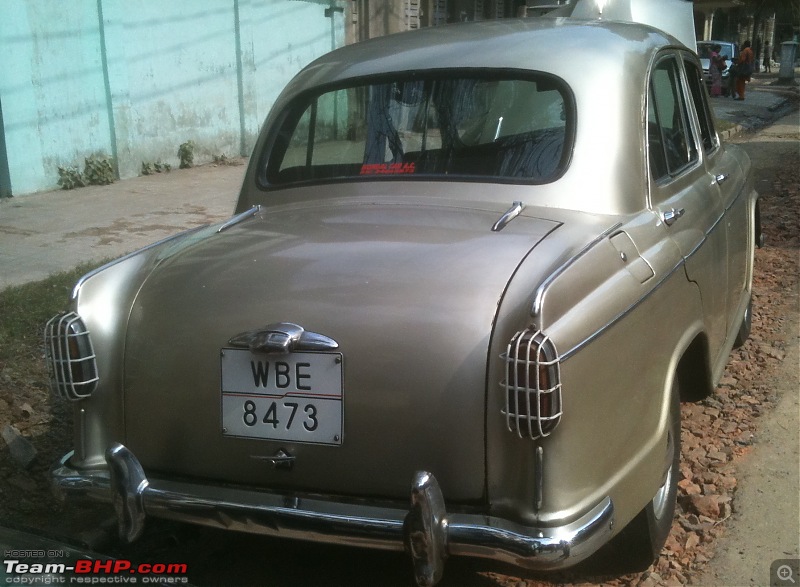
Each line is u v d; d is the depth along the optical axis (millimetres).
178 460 2654
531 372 2219
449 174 3158
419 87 3361
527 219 2861
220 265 2773
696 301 3309
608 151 3068
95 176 10742
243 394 2535
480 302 2414
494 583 3008
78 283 2768
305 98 3562
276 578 3107
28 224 8453
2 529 2361
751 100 24969
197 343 2598
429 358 2381
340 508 2438
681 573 3055
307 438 2475
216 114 12844
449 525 2316
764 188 10531
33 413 4293
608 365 2465
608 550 3020
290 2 13930
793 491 3604
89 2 10469
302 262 2684
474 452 2359
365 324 2438
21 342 5020
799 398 4504
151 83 11578
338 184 3311
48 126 10156
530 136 3137
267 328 2498
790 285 6547
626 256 2752
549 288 2312
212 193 10336
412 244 2697
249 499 2520
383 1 16109
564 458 2305
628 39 3549
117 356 2746
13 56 9648
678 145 3779
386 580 3088
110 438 2773
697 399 3924
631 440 2613
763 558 3141
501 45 3402
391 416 2404
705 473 3721
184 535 3365
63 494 2766
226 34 12766
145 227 8352
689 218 3428
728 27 42375
